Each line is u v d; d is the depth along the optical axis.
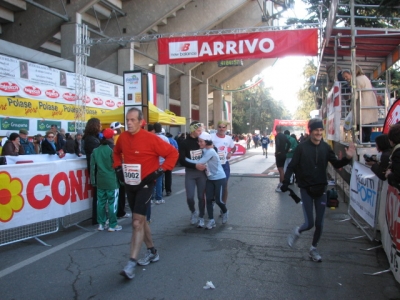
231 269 4.68
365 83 8.84
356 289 4.11
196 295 3.94
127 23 25.55
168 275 4.49
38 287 4.15
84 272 4.60
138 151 4.46
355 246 5.65
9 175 5.60
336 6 7.36
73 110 18.05
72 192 6.74
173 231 6.53
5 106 13.98
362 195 6.32
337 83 9.89
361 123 8.61
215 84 44.81
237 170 17.22
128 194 4.65
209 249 5.50
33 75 15.48
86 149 7.04
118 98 22.56
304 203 4.94
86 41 17.77
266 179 13.75
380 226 5.40
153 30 29.52
